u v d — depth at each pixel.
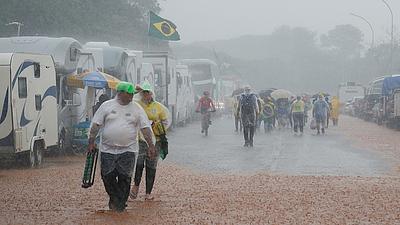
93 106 30.81
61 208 14.77
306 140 37.94
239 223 13.09
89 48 32.94
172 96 47.69
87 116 30.50
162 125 16.12
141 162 15.78
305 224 12.99
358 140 38.09
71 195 16.69
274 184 18.89
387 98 53.91
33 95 24.00
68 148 28.72
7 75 22.33
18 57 22.92
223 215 13.93
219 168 23.50
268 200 15.84
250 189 17.83
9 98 22.31
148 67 42.41
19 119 22.83
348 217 13.71
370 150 31.23
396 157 27.75
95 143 14.73
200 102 42.31
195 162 25.58
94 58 31.70
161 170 22.62
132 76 38.16
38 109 24.41
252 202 15.54
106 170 14.02
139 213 14.15
